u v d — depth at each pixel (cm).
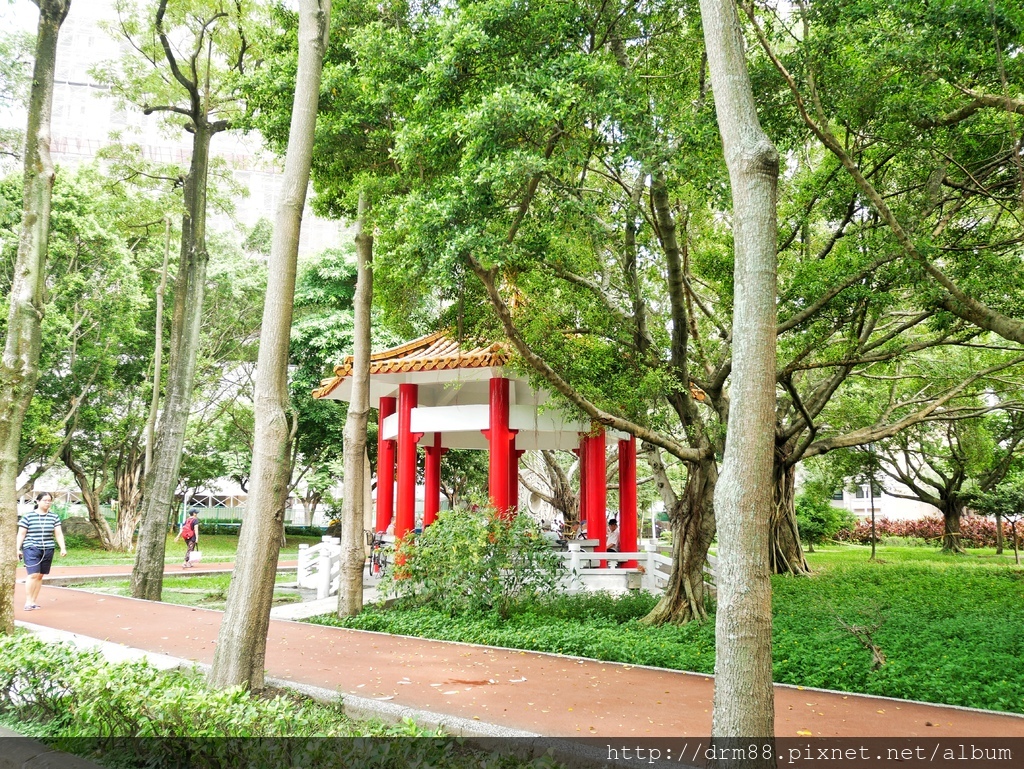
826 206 1084
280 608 1301
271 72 1065
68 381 2589
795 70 888
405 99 955
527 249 873
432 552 1152
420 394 1653
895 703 664
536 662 838
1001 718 617
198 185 1582
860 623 1023
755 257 441
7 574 867
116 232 2242
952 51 780
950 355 1712
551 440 1897
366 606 1205
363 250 1241
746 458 422
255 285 2909
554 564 1159
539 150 827
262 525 673
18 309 910
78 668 568
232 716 458
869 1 799
